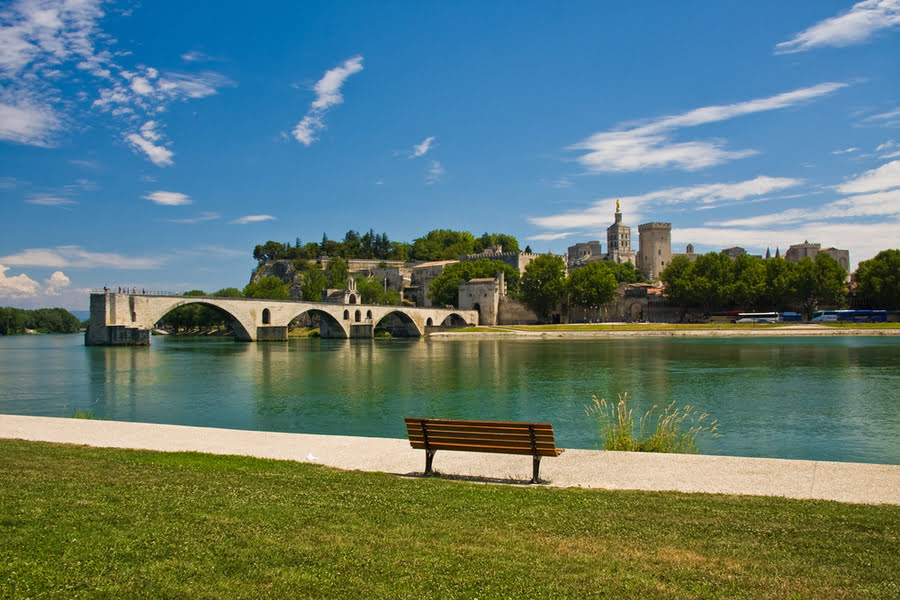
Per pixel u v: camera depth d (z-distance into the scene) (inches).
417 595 371.6
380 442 907.4
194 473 674.8
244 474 673.0
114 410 1764.3
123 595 368.8
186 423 1555.1
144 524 486.3
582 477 693.3
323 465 741.3
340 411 1736.0
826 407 1734.7
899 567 414.0
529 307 7593.5
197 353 4040.4
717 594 372.8
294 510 529.3
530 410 1736.0
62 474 661.9
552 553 438.6
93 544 443.2
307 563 417.1
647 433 1364.4
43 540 449.4
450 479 683.4
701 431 1418.6
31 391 2165.4
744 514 534.6
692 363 3070.9
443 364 3189.0
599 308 7780.5
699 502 573.0
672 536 476.1
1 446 852.0
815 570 409.4
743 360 3203.7
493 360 3403.1
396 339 6318.9
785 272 6914.4
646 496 595.2
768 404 1793.8
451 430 689.0
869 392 2016.5
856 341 4857.3
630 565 417.1
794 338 5359.3
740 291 6919.3
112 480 632.4
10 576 387.9
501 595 371.9
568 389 2155.5
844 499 596.1
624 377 2501.2
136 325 4448.8
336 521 502.6
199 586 380.8
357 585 384.2
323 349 4512.8
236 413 1706.4
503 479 686.5
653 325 6712.6
